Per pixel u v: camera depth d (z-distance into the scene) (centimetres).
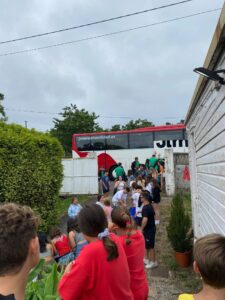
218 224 496
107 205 840
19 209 162
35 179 966
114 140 2647
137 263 355
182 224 802
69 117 4388
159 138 2544
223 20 325
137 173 2034
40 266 316
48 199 1037
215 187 520
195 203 896
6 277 147
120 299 266
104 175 1850
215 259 191
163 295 634
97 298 257
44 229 990
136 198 1088
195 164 879
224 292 193
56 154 1121
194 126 837
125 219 362
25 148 942
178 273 748
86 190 2206
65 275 267
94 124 4447
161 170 2162
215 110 488
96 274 256
